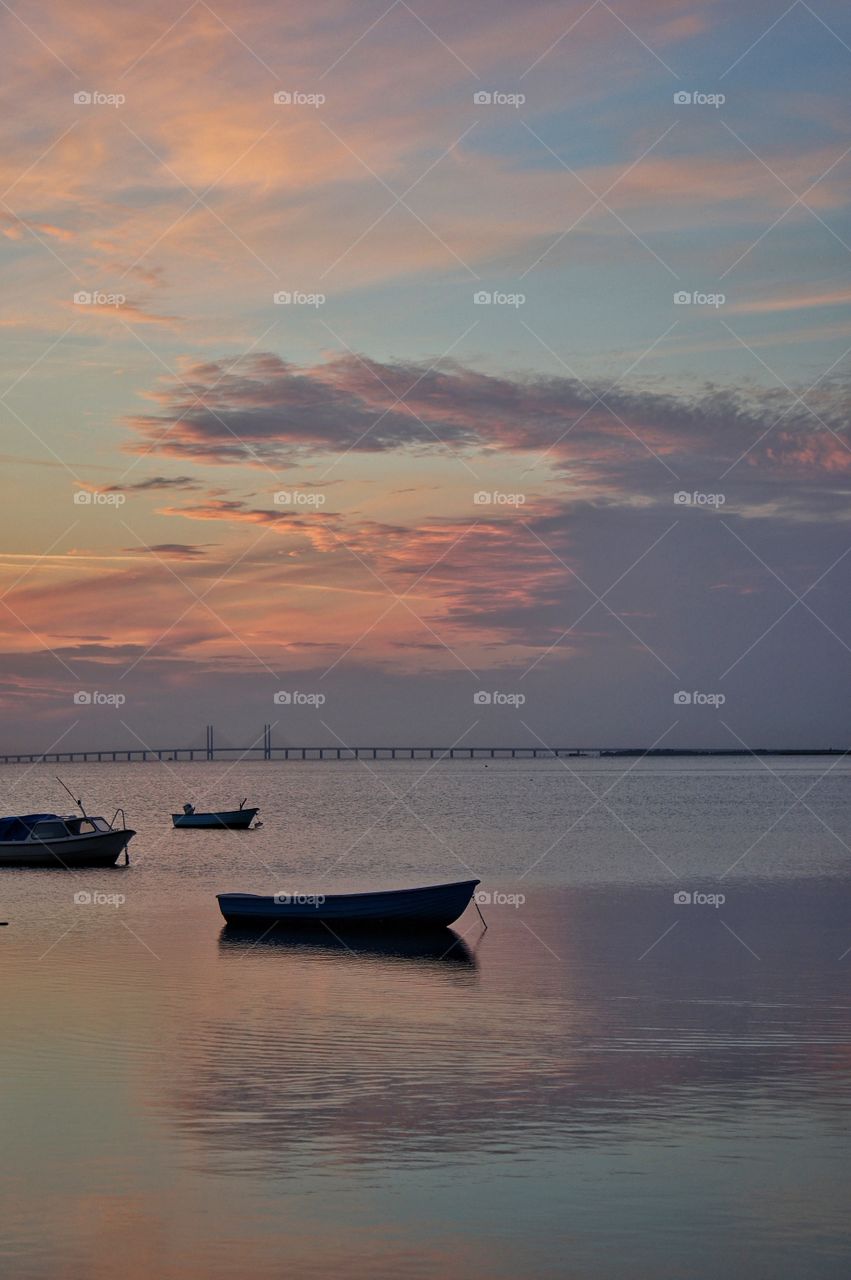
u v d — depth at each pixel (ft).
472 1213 65.26
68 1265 59.72
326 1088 85.76
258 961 137.08
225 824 392.68
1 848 257.14
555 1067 91.09
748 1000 115.03
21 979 125.90
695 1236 62.85
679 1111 80.84
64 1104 82.33
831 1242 62.34
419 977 127.24
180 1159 72.43
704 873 235.40
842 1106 81.92
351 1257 60.64
